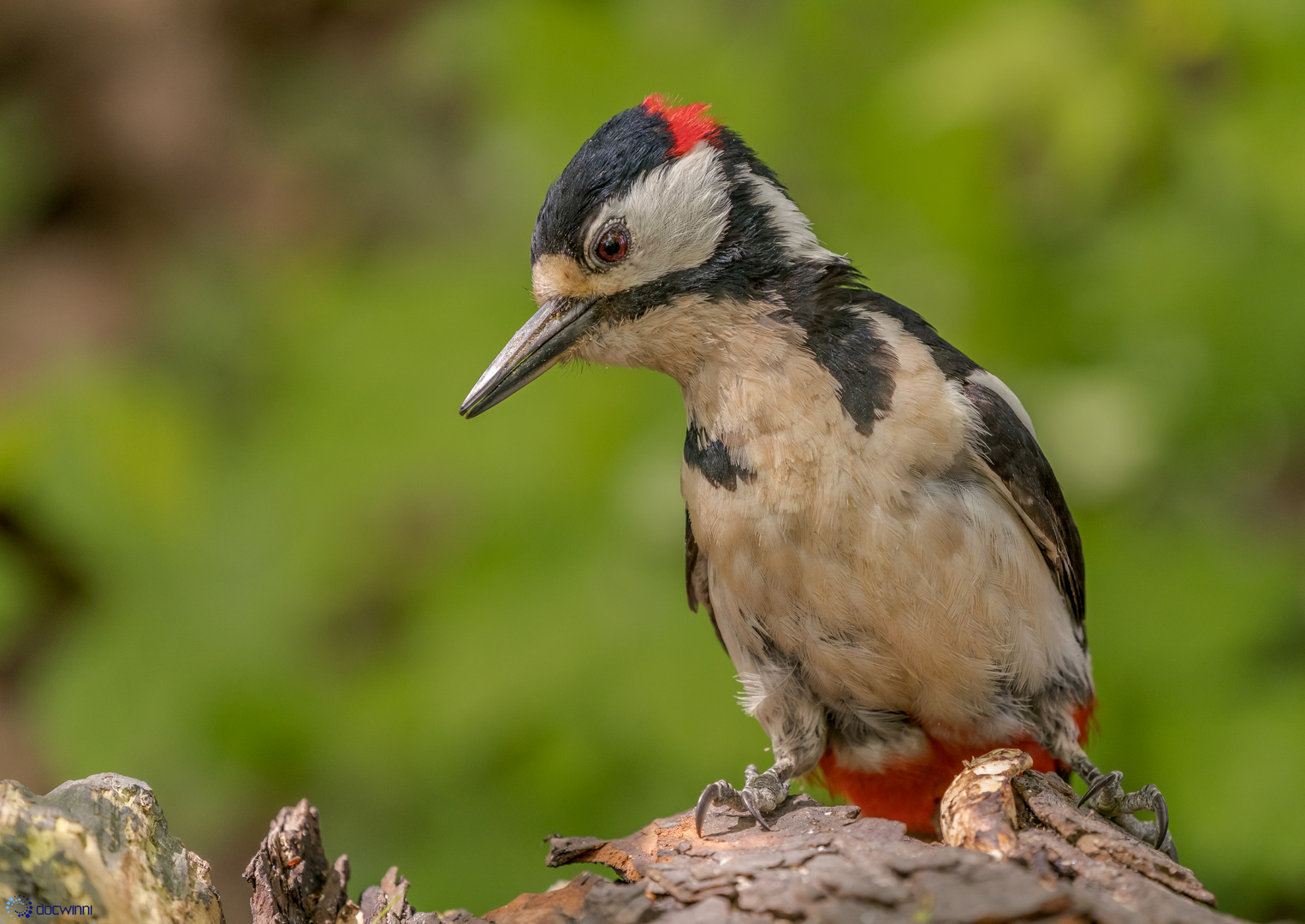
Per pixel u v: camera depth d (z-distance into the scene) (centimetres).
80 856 566
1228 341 977
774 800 693
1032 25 970
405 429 975
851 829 628
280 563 997
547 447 955
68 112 1638
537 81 1021
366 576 1005
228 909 1060
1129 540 962
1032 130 984
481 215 1142
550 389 967
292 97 1576
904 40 989
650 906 589
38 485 1064
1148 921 543
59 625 1201
